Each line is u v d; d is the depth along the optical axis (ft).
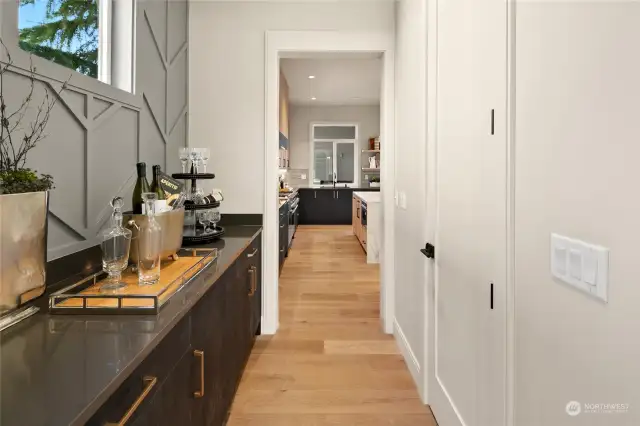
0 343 2.87
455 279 5.56
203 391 4.41
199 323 4.48
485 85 4.43
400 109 9.15
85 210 5.34
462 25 5.18
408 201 8.32
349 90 27.71
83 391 2.21
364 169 34.09
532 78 3.43
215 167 9.93
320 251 21.16
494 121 4.20
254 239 8.68
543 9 3.23
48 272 4.54
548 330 3.22
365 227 20.92
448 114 5.80
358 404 6.94
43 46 4.99
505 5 3.90
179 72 9.24
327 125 34.35
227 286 6.02
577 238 2.81
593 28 2.61
